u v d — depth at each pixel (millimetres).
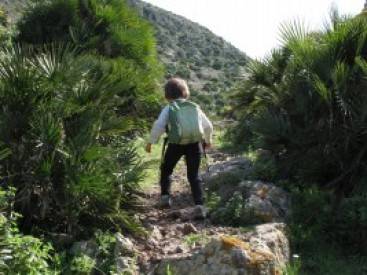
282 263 4277
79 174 4340
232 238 4074
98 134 4777
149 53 9758
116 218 4688
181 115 5395
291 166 5488
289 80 5648
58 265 4000
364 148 5086
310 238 4938
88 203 4551
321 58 5395
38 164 4434
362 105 5012
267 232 4484
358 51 5277
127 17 9836
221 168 7129
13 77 4645
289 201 5465
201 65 46938
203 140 5652
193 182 5535
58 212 4559
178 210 5449
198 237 4602
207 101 27688
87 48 9023
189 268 4023
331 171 5332
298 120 5477
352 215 5000
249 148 8227
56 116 4656
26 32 9391
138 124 7836
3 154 4070
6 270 3596
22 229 4480
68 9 9352
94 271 4094
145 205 5816
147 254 4402
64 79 4812
